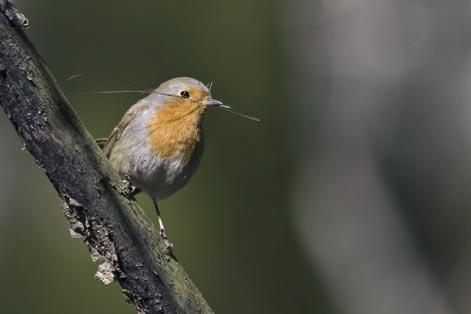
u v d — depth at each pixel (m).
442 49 16.05
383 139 16.88
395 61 16.58
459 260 16.33
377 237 17.09
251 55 15.19
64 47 14.62
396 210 16.92
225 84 14.88
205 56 14.84
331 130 17.20
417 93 16.34
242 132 14.88
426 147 16.34
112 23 14.75
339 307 16.73
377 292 16.98
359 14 16.81
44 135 5.68
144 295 6.30
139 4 14.80
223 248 13.92
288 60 15.98
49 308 13.08
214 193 14.13
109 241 6.04
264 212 14.76
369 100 16.95
